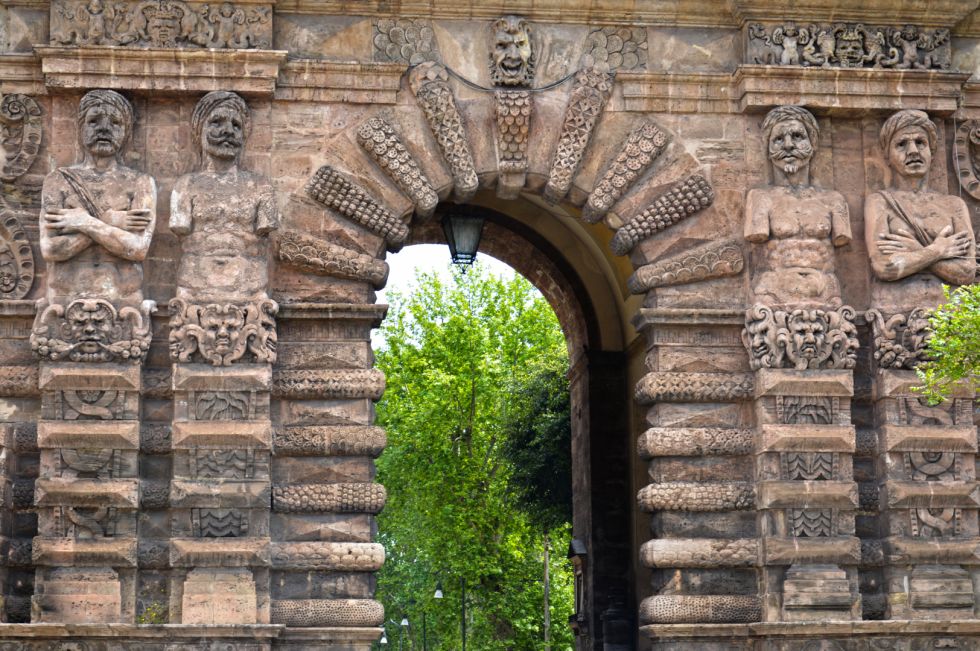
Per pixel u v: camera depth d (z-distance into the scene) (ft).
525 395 166.30
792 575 87.15
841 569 87.86
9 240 88.28
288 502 86.17
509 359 213.46
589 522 117.08
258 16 89.97
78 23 88.99
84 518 84.17
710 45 93.71
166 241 88.33
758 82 91.76
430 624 282.36
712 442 89.56
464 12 91.81
